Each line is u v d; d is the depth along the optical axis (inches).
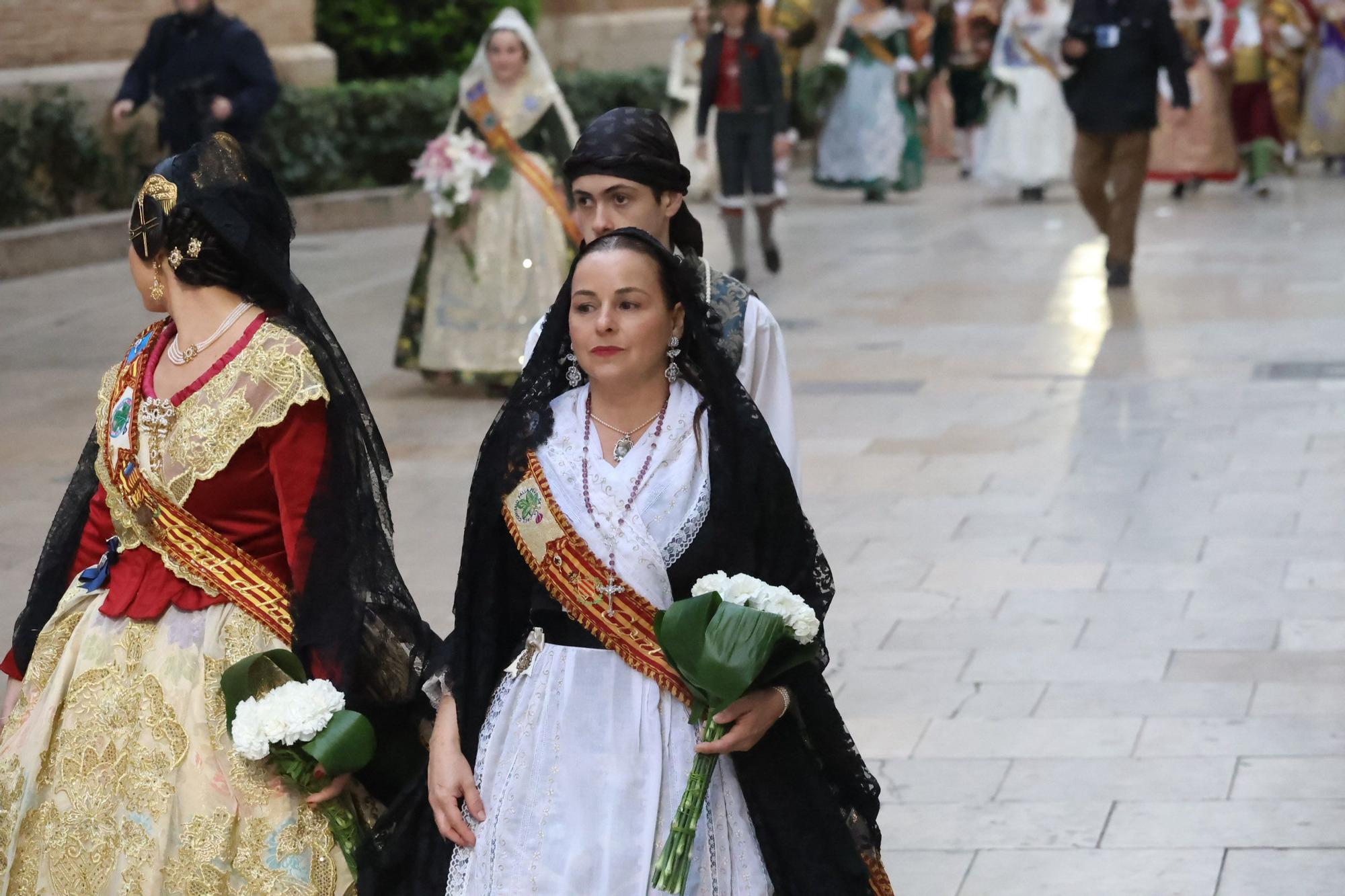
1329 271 670.5
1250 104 906.7
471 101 497.4
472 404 505.4
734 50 710.5
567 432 163.2
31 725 178.2
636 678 159.6
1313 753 258.4
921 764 260.4
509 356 502.9
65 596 183.3
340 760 166.7
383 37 992.2
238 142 179.9
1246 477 406.0
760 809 161.5
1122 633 311.0
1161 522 375.2
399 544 372.2
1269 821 236.7
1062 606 326.3
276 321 177.6
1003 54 957.2
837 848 162.7
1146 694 283.1
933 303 649.6
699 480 161.5
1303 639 305.3
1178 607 323.3
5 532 382.9
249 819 170.2
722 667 150.6
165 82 664.4
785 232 877.2
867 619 323.6
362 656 176.7
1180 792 246.8
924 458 435.2
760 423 162.4
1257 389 488.4
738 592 155.3
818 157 1002.1
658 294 160.2
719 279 184.7
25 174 751.1
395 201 919.7
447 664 164.4
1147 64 637.3
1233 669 292.7
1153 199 916.6
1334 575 337.1
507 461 162.7
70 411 503.5
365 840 168.9
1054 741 266.4
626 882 154.3
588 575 158.9
